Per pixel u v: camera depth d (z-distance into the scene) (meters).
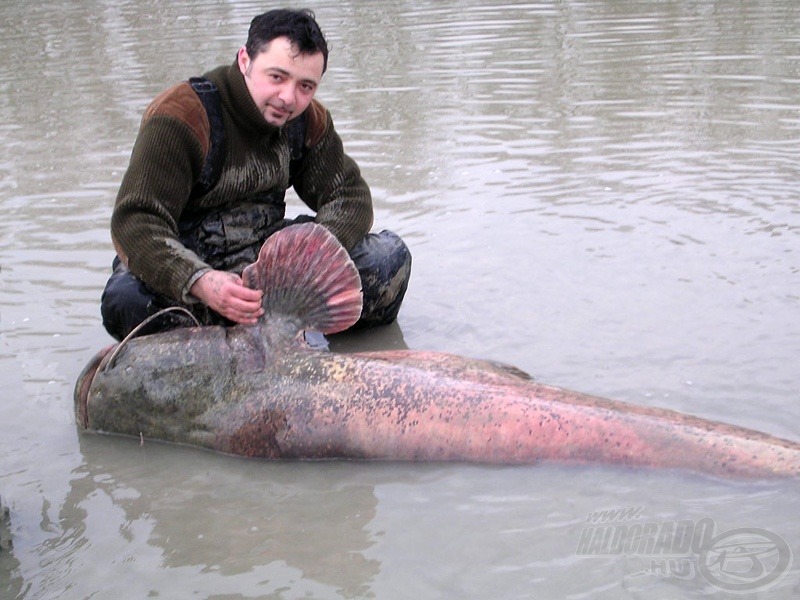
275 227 4.48
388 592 2.77
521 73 9.23
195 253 4.20
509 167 6.70
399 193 6.32
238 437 3.64
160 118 3.96
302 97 4.05
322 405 3.57
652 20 11.32
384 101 8.56
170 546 3.07
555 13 12.12
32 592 2.86
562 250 5.25
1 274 5.30
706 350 4.06
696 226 5.43
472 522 3.07
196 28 12.15
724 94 8.15
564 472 3.29
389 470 3.45
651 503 3.06
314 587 2.82
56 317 4.76
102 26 12.84
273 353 3.72
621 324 4.36
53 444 3.76
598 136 7.26
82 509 3.30
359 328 4.54
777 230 5.29
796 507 2.96
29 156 7.48
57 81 9.88
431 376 3.55
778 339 4.11
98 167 7.11
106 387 3.80
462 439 3.42
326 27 11.96
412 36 11.18
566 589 2.71
